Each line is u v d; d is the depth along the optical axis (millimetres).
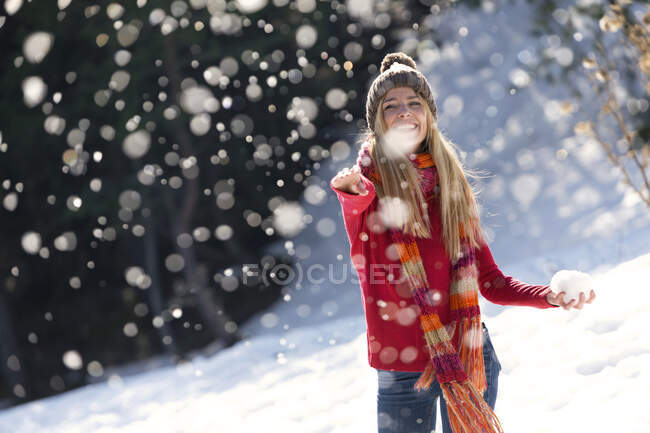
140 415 5656
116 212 13344
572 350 3574
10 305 16625
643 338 3352
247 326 13453
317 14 12477
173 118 12203
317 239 14398
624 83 5980
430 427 2145
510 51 12578
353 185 1948
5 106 12938
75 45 13438
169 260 14773
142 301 16297
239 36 13305
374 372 4688
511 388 3441
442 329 2008
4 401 15367
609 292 4125
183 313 15680
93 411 6262
